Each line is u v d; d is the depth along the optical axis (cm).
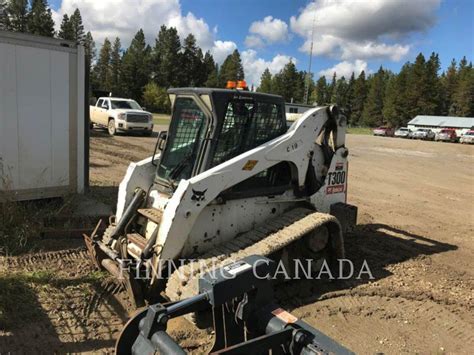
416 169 1883
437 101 9406
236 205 519
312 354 251
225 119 508
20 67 762
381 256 702
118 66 10569
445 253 744
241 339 313
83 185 880
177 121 544
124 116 2217
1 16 9131
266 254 464
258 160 518
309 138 582
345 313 510
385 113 9944
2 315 447
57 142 824
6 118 755
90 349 411
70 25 10412
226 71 11050
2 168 759
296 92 10588
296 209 573
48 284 520
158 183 544
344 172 644
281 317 280
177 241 464
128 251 507
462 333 484
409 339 464
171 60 10644
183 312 283
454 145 3816
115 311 481
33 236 664
